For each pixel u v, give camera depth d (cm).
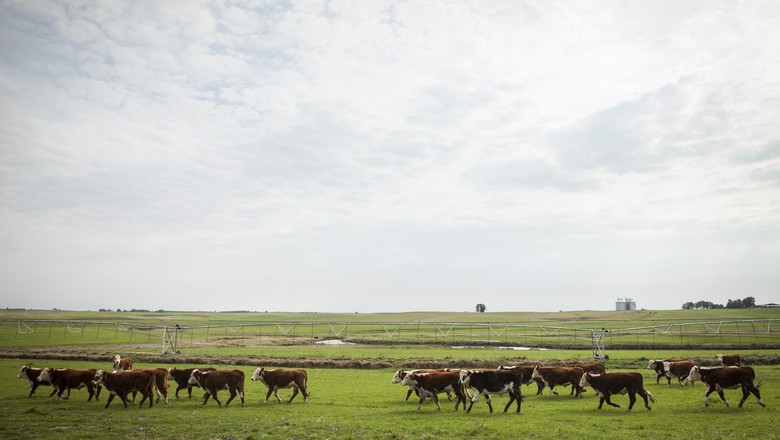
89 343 8231
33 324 13175
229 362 5731
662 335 10100
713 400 2962
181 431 2172
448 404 3011
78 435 2089
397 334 11912
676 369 3716
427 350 7688
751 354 6419
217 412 2673
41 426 2259
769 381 3788
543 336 10731
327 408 2838
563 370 3312
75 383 3003
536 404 2994
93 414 2558
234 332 12988
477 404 3019
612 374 2758
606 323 15225
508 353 6994
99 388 3022
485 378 2703
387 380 4225
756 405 2766
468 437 2070
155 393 3316
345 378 4378
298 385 3077
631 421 2378
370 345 9025
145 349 7488
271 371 3067
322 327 15588
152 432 2150
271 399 3175
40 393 3269
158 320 18662
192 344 8794
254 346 8588
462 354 6831
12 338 8812
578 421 2392
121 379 2798
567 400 3145
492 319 19950
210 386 2941
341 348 8094
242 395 2938
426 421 2417
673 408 2723
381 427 2252
